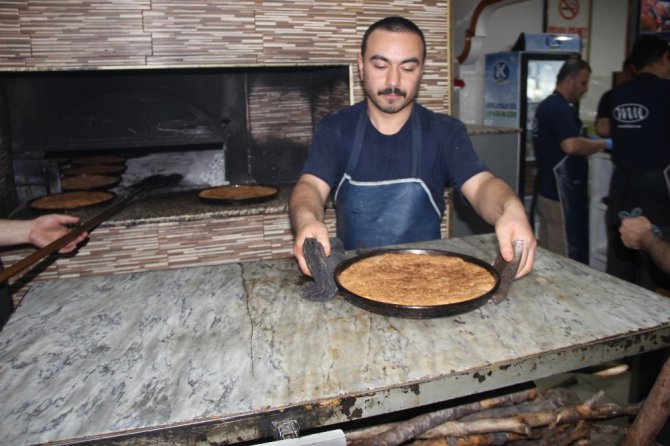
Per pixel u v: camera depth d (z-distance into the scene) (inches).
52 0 102.0
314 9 112.4
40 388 43.5
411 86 80.0
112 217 110.0
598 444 69.4
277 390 42.1
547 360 46.4
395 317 53.0
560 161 165.9
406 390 42.4
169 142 131.6
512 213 61.6
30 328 54.2
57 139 124.9
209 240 115.4
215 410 39.9
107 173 136.6
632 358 85.0
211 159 140.9
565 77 162.2
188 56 108.7
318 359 46.4
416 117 87.2
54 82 122.6
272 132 139.0
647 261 97.4
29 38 102.5
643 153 136.9
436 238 93.3
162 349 49.3
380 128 86.4
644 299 56.9
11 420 39.3
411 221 90.1
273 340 50.0
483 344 48.0
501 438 60.0
